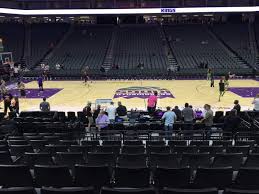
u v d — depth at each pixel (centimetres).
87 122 1359
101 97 2262
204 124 1181
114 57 3484
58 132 1114
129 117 1382
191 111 1304
